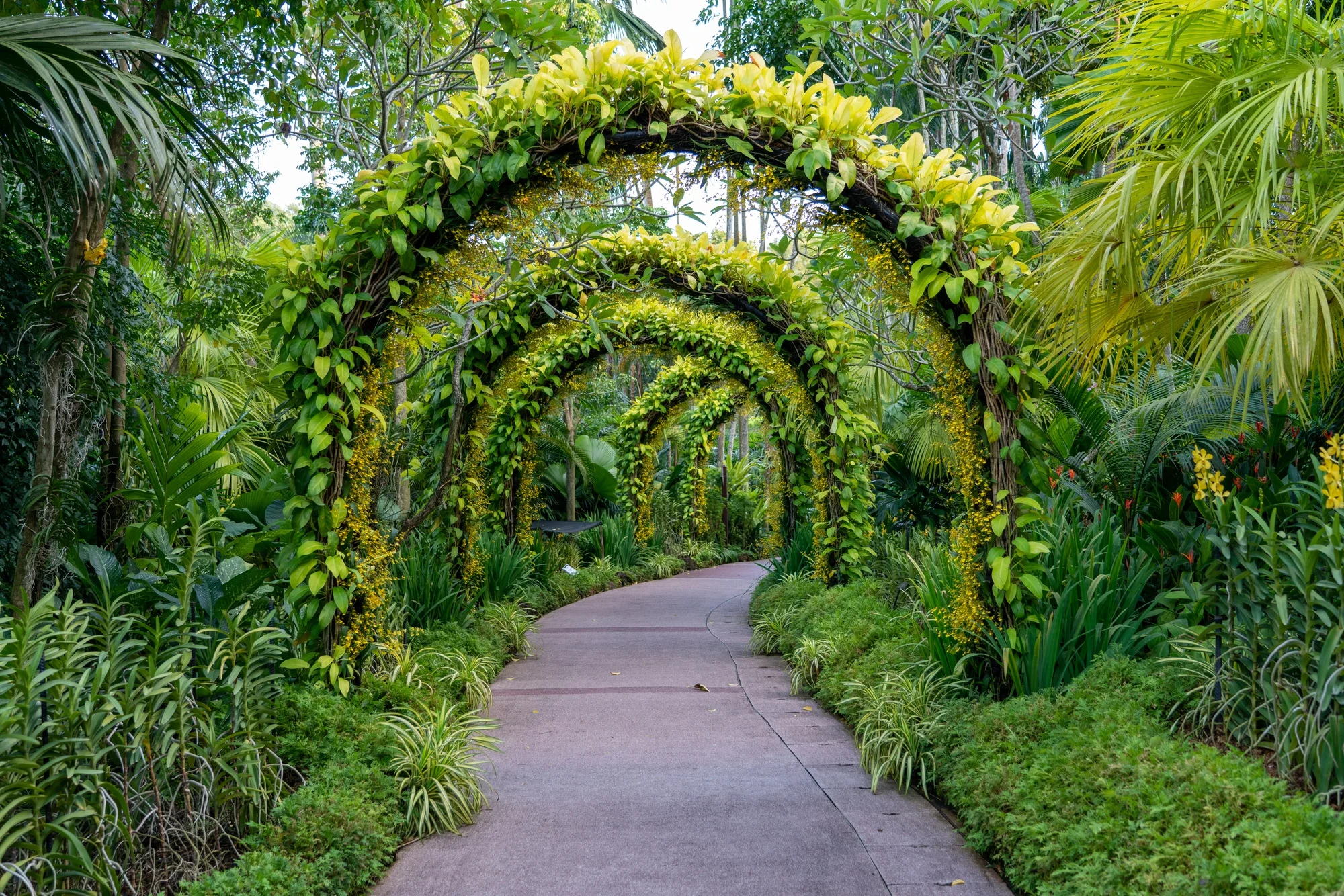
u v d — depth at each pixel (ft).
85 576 10.01
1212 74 9.96
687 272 21.84
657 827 10.53
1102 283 10.91
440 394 22.21
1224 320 10.04
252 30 17.31
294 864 8.41
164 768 8.64
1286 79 9.32
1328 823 6.73
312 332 13.35
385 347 14.33
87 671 7.79
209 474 12.26
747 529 58.34
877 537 26.07
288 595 12.95
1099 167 22.99
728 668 20.40
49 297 10.94
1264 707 8.84
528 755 13.46
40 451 11.10
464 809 10.66
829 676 16.74
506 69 15.66
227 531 14.25
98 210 11.40
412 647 17.12
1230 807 7.38
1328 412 13.34
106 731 7.91
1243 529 9.23
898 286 14.02
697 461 52.47
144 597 10.03
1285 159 9.68
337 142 20.43
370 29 17.15
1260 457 13.15
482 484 23.80
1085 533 14.37
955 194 13.25
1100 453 15.90
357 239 13.37
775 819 10.76
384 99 17.47
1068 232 11.56
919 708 12.87
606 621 28.02
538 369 27.12
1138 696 10.46
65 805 7.39
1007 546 13.19
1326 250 9.73
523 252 17.13
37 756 7.13
